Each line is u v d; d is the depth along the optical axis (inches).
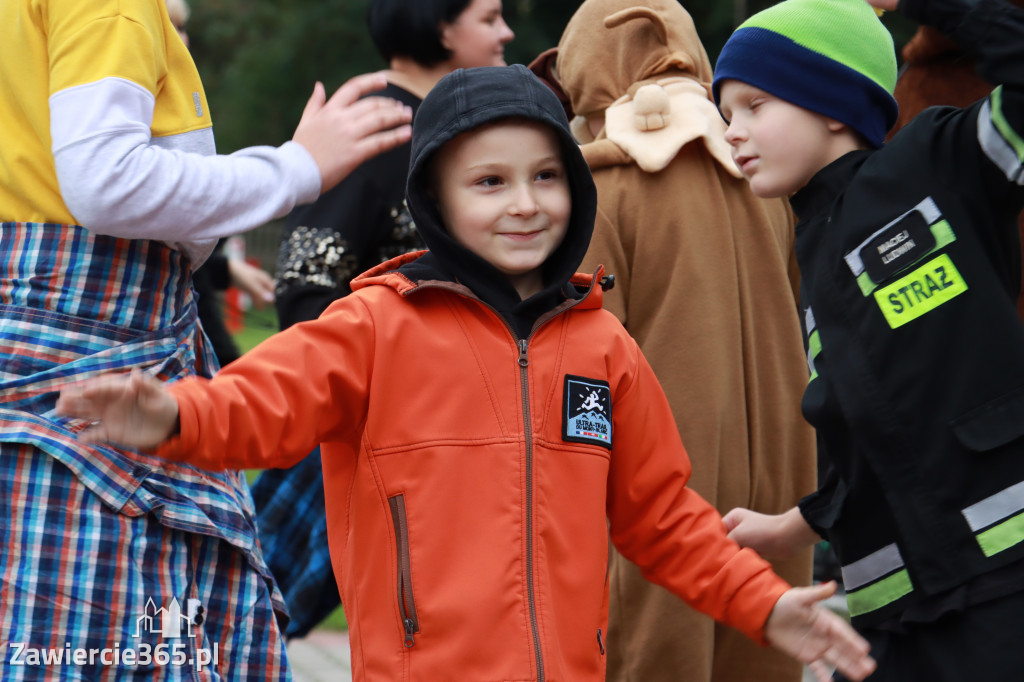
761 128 147.5
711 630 178.7
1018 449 128.2
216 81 1715.1
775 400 188.9
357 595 129.6
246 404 120.6
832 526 141.9
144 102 136.7
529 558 127.3
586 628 130.4
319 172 144.1
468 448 128.7
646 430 142.1
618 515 144.4
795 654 131.7
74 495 132.6
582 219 140.2
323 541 214.8
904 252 134.6
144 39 137.6
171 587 136.3
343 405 129.9
